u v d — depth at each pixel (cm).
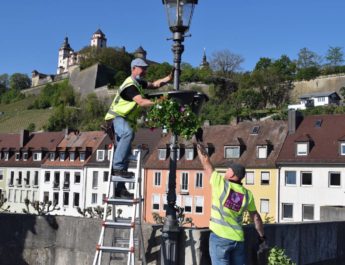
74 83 12588
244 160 4825
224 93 9881
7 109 13800
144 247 688
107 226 596
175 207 643
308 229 830
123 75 12250
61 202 6266
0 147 7319
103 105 10838
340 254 938
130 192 714
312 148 4556
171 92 616
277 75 9775
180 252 642
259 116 8369
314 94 9069
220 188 578
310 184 4444
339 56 10400
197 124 606
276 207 4581
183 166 4978
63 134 6888
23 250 788
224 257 571
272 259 619
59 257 767
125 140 656
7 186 7069
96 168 5909
